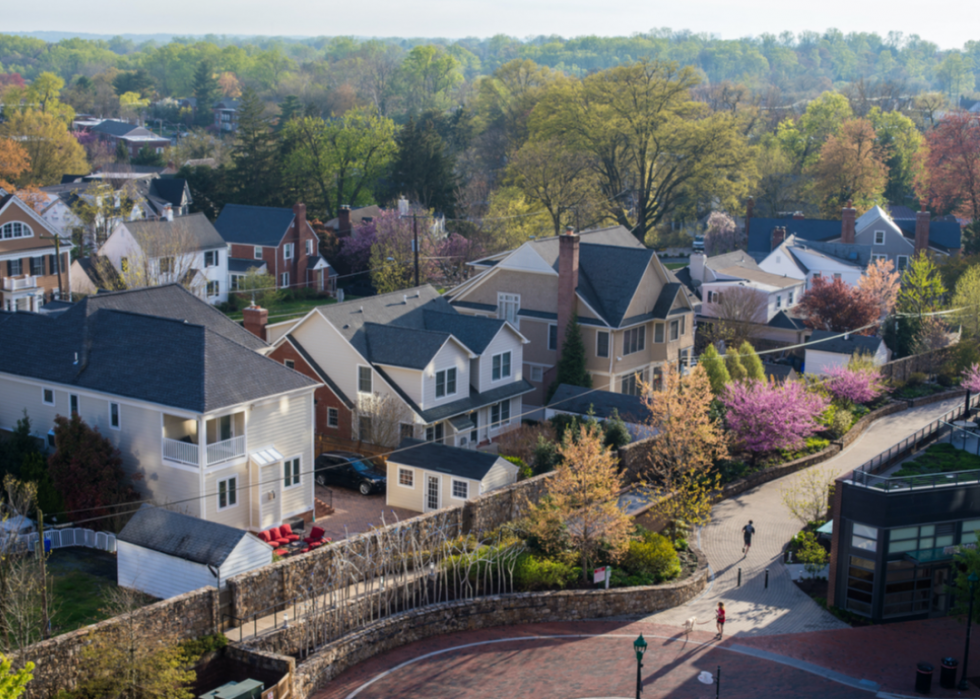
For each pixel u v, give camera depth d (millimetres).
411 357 47344
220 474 36719
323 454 45500
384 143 114250
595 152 105750
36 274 72438
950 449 52875
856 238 99688
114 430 37781
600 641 33406
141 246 74500
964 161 111375
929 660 33312
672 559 38719
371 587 32062
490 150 150000
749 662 32156
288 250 88000
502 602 34375
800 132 160750
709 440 44594
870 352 67812
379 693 28609
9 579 28000
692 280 80312
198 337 38062
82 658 25484
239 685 25781
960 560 34875
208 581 30156
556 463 44500
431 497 41625
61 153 130250
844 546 36875
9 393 40781
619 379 58344
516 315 60281
